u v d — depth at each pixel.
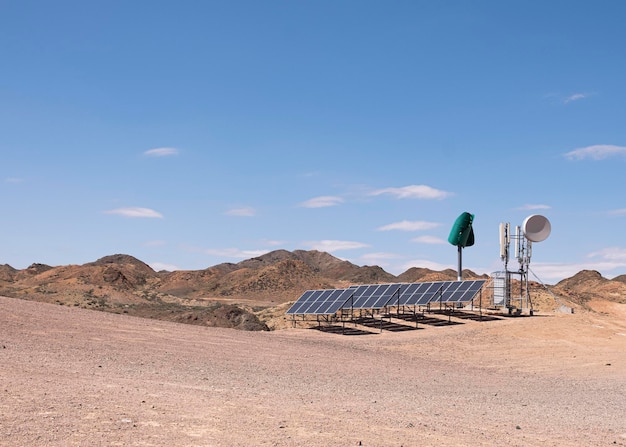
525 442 14.43
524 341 45.06
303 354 34.44
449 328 49.31
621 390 27.94
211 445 11.45
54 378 18.03
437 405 20.42
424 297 54.53
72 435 11.38
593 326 49.69
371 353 39.03
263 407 16.27
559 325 49.56
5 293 106.88
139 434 11.84
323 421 14.80
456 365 37.22
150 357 26.89
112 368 22.45
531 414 19.73
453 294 55.44
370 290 56.53
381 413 17.27
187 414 14.12
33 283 149.75
